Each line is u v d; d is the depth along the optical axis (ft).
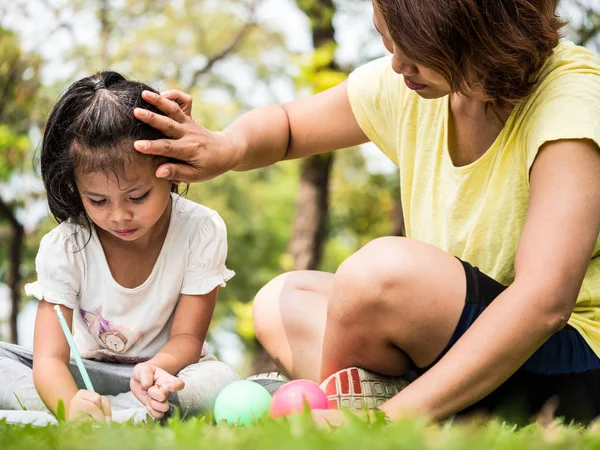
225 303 46.37
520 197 7.54
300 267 28.71
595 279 7.59
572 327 7.34
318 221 28.78
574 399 7.23
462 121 7.98
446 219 8.08
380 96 9.01
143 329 9.19
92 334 9.34
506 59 6.97
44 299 8.85
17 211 30.78
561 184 6.72
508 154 7.56
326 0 26.66
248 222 45.09
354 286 6.95
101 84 8.44
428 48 6.82
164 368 8.52
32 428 5.86
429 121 8.43
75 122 8.14
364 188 38.34
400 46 6.95
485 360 6.34
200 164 8.00
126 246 9.06
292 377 8.89
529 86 7.30
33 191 29.58
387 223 39.88
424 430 5.24
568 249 6.46
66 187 8.53
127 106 8.22
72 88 8.46
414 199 8.55
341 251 49.06
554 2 7.34
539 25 7.08
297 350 8.75
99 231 9.06
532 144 7.05
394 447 4.60
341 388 7.18
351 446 4.58
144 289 9.15
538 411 7.25
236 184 42.45
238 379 8.74
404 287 6.86
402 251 6.95
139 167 8.10
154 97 7.68
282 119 9.36
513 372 6.49
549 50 7.32
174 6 31.14
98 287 9.12
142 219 8.30
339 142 9.54
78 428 5.80
